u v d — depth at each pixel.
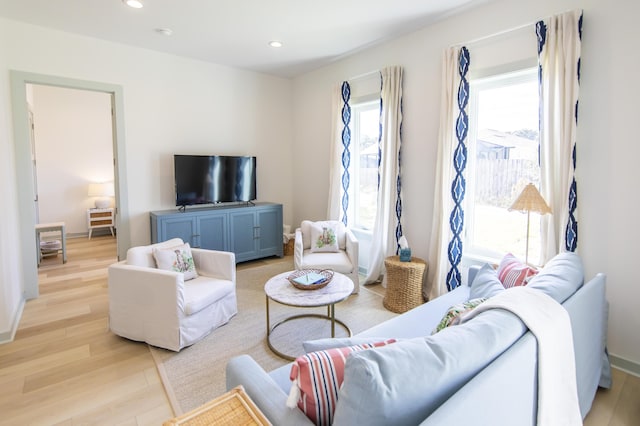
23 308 3.25
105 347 2.57
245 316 3.10
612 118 2.26
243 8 3.00
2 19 3.15
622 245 2.27
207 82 4.55
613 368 2.33
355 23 3.30
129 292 2.59
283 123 5.34
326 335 2.76
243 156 4.87
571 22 2.36
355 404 0.86
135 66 3.99
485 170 3.10
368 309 3.27
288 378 1.49
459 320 1.45
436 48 3.30
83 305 3.34
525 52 2.69
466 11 3.03
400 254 3.30
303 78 5.09
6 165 2.94
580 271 1.88
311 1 2.89
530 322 1.22
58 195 6.30
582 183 2.40
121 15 3.15
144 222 4.21
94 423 1.82
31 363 2.36
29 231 3.41
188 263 3.01
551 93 2.46
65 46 3.54
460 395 0.89
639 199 2.19
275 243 4.97
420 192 3.52
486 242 3.12
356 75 4.20
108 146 6.69
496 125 3.00
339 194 4.45
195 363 2.37
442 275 3.25
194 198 4.37
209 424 1.03
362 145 4.41
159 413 1.90
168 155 4.32
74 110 6.35
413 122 3.54
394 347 0.95
